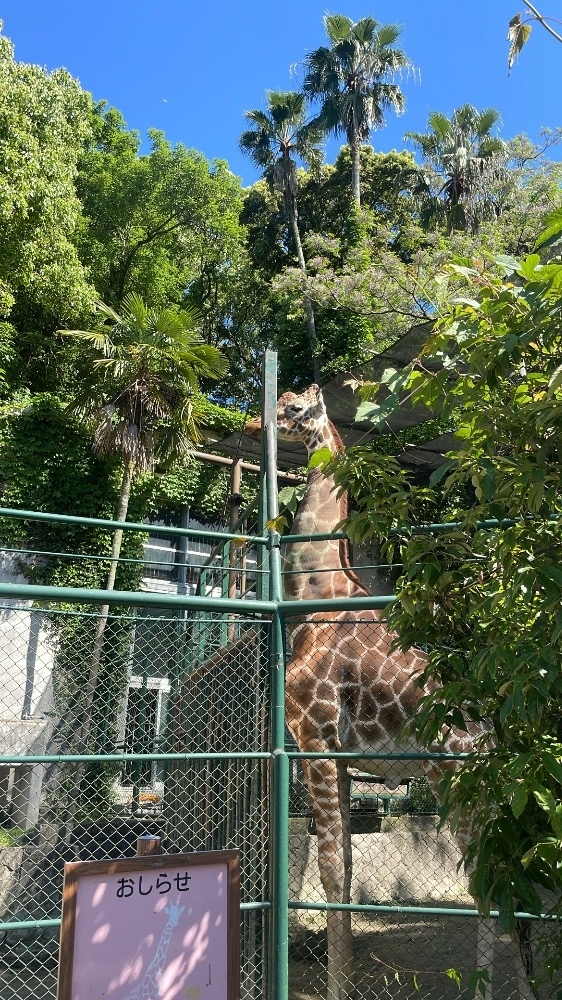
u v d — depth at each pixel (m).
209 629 6.12
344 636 4.60
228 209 23.06
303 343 20.78
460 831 4.27
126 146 22.77
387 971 5.01
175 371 13.57
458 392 2.81
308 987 4.96
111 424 13.44
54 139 15.83
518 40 2.85
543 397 2.68
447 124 24.89
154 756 3.29
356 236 23.00
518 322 2.61
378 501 3.03
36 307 17.81
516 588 2.43
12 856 5.31
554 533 2.66
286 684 4.55
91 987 2.59
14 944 5.22
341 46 26.98
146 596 3.41
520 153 22.86
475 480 2.63
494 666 2.41
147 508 15.83
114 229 22.11
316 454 3.15
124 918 2.70
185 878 2.83
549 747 2.36
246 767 4.66
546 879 2.39
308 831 6.95
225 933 2.83
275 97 26.83
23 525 14.45
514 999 4.09
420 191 25.64
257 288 26.22
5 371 16.95
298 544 5.25
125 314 14.39
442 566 2.77
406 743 4.33
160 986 2.68
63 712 5.68
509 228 18.72
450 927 6.07
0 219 14.54
